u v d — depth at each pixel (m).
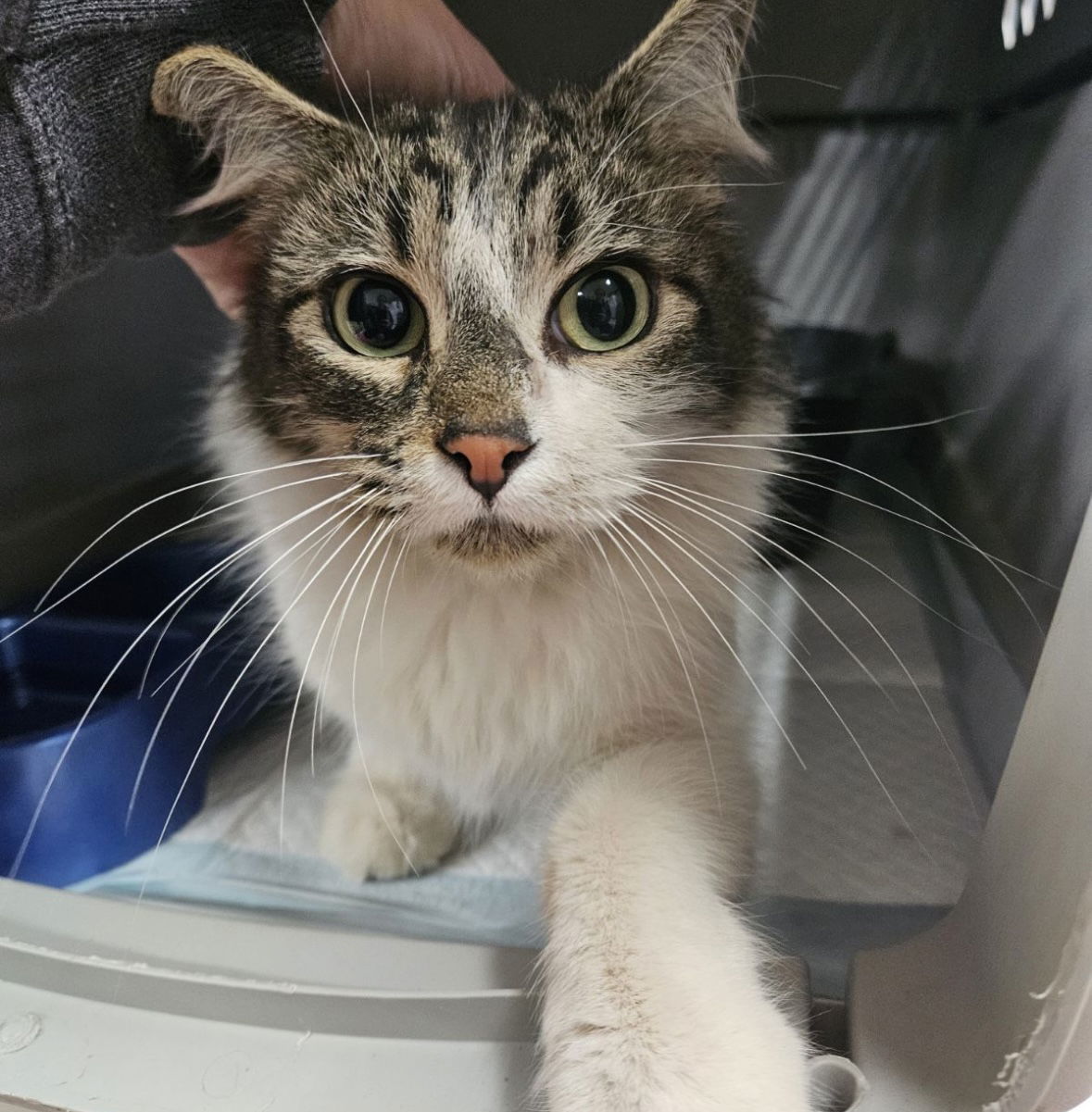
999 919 0.53
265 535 0.75
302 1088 0.52
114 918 0.60
